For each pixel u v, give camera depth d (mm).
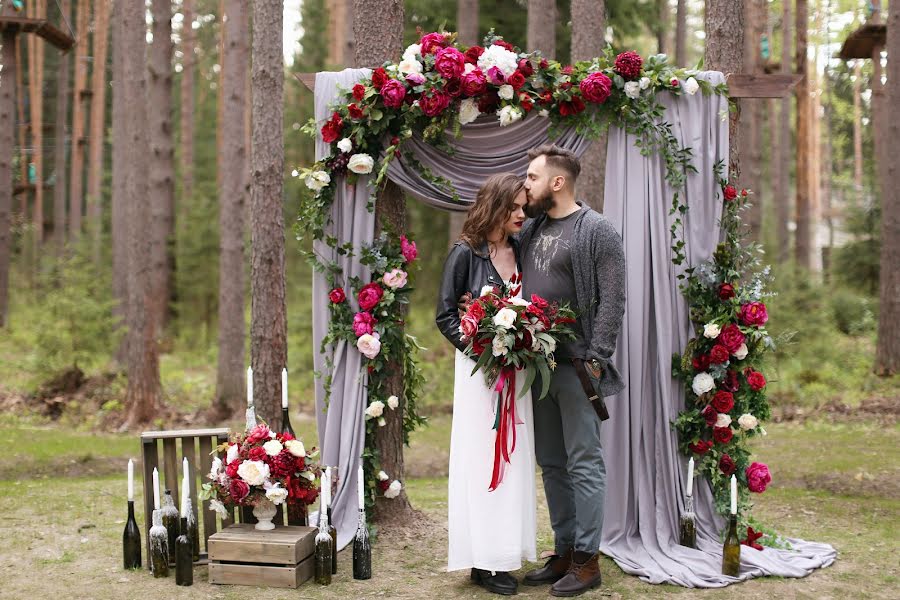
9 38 12523
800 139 16031
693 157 4137
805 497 5344
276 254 6152
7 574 3686
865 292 14750
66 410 8406
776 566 3752
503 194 3545
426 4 11195
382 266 4199
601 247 3422
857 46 10805
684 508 4094
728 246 4152
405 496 4578
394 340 4293
